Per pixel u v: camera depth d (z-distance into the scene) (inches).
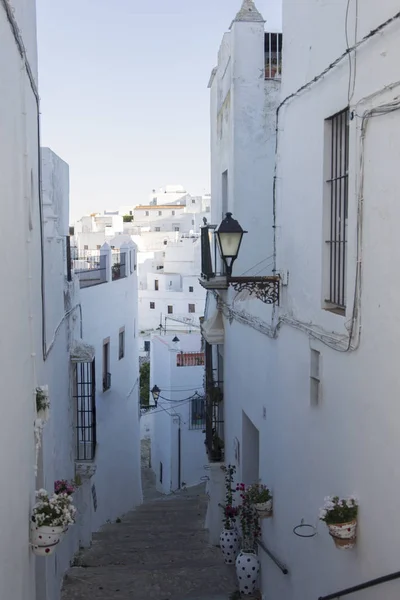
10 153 165.2
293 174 240.8
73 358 393.4
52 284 308.5
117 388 577.0
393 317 152.5
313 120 215.2
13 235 170.9
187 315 1957.4
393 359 152.7
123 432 603.5
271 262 377.4
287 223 249.6
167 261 2112.5
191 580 335.9
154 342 919.0
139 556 385.7
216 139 466.3
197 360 794.2
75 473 408.5
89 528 417.1
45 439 268.4
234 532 353.1
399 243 148.6
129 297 647.1
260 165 374.9
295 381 240.1
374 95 159.5
